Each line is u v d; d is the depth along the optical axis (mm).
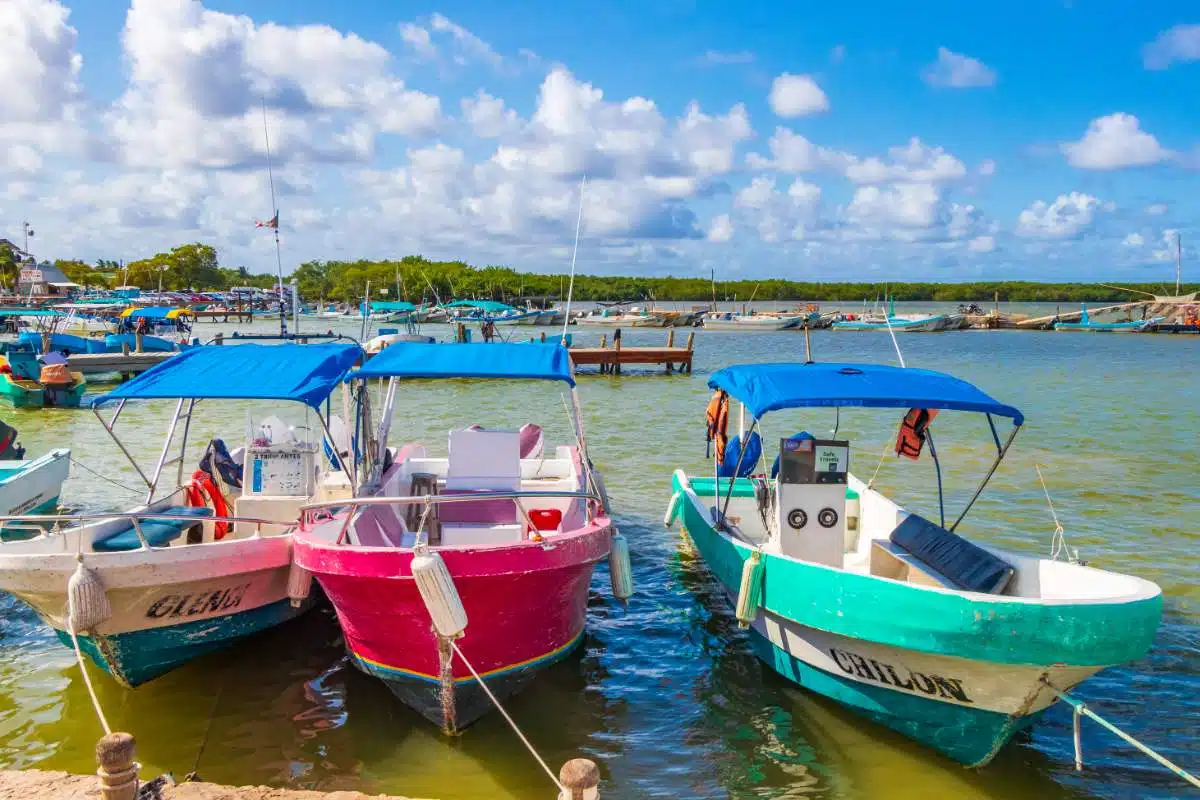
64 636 9102
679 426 25906
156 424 26031
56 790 6285
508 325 78500
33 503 13711
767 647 9406
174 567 8453
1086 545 13672
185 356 10758
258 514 10508
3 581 8148
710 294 198500
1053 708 8742
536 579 8117
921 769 7719
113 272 164125
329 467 12750
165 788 6391
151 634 8719
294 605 9125
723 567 10164
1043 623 6762
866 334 80750
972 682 7195
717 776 7598
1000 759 7852
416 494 11984
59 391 28828
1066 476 18656
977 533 14359
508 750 8031
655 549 13805
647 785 7465
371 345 22062
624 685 9289
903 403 8742
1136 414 28250
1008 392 35031
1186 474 18828
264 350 11055
